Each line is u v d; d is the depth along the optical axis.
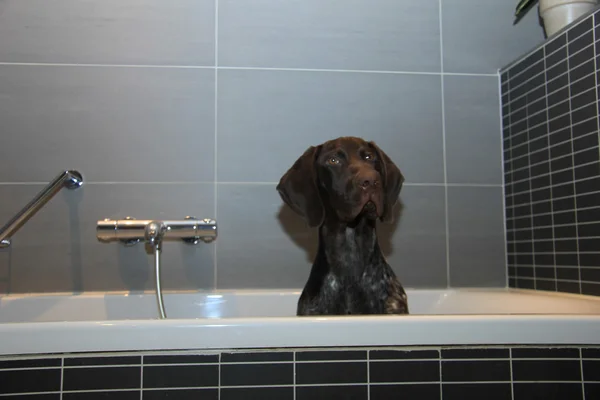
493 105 2.26
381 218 1.56
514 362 1.04
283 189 1.61
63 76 2.07
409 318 1.03
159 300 1.73
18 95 2.05
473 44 2.26
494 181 2.23
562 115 1.84
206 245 2.07
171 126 2.10
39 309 1.88
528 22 2.28
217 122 2.11
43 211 2.03
